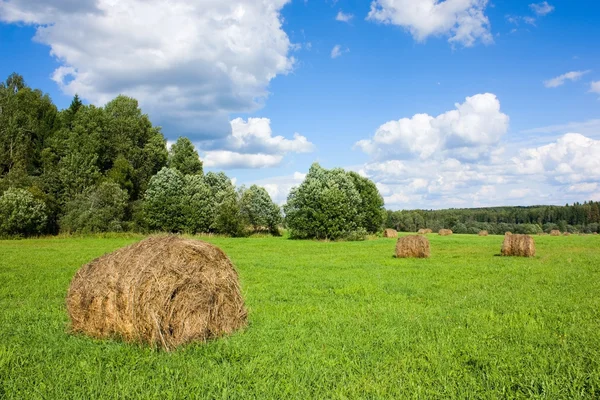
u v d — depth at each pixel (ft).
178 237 32.89
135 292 28.14
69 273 65.51
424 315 36.63
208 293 30.04
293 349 27.14
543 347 27.09
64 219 181.06
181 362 24.98
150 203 198.70
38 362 25.11
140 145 250.57
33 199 173.47
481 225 355.36
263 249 120.37
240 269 71.51
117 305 29.01
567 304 40.52
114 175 211.41
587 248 123.54
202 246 32.17
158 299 28.07
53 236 177.88
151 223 197.16
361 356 26.04
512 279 58.34
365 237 194.70
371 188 229.86
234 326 32.09
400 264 79.51
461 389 20.71
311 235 186.91
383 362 24.70
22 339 29.78
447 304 41.60
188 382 21.89
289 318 35.86
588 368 23.07
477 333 30.09
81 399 19.94
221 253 33.35
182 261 30.25
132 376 22.77
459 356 25.79
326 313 37.42
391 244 149.59
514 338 29.12
